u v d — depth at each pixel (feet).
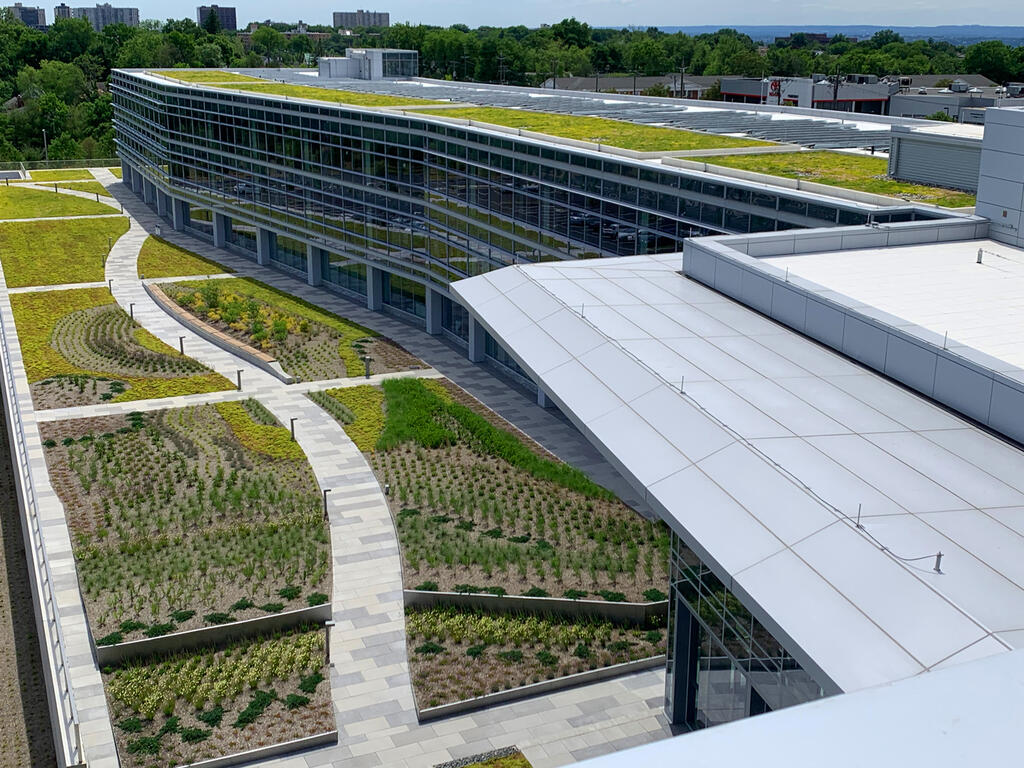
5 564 131.13
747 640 72.59
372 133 222.89
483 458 153.99
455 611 112.98
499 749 91.25
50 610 106.01
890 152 146.82
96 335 216.33
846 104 431.43
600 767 23.15
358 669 103.65
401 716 96.58
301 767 89.45
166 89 314.76
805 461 71.20
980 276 106.83
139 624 108.78
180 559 123.13
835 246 118.93
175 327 224.12
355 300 247.70
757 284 106.11
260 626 108.58
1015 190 118.52
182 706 97.45
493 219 192.34
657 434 78.95
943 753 23.71
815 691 62.90
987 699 25.55
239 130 278.26
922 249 118.62
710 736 24.18
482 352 201.05
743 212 138.72
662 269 123.34
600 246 166.09
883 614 54.49
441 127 201.36
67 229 329.72
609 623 110.73
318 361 199.00
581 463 152.76
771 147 174.50
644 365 89.25
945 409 81.30
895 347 86.79
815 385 85.66
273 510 136.56
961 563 58.23
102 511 135.95
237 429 164.96
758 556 62.13
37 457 153.28
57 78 604.49
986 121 121.19
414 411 170.50
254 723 94.63
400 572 121.90
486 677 101.45
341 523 133.80
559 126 203.10
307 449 157.58
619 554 124.47
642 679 102.12
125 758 89.92
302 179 254.27
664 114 232.12
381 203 226.38
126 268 280.31
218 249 307.37
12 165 455.22
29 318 229.25
